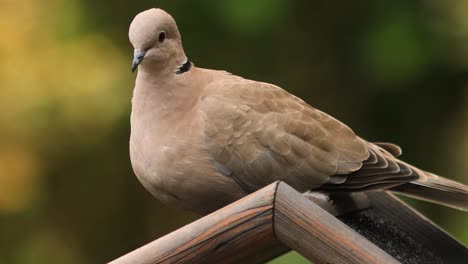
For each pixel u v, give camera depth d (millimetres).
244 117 7914
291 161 7941
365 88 14414
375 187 7957
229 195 7957
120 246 14742
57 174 14336
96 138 13914
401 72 13945
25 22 14016
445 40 14070
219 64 14227
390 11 14219
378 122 14594
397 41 13992
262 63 14312
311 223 6270
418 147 14734
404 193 8172
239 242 6414
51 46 13891
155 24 7969
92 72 13656
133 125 8047
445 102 14586
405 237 7844
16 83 13656
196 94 8008
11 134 13766
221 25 13727
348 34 14352
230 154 7863
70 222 14641
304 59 14398
